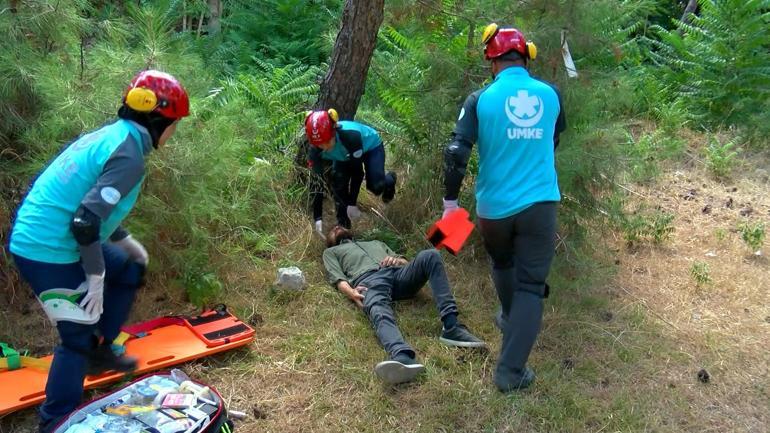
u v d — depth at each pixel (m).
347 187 4.96
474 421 3.16
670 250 5.13
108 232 2.62
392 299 4.16
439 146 4.98
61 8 4.13
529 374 3.39
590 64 5.44
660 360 3.72
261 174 4.88
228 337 3.52
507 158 3.18
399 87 5.29
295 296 4.13
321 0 8.80
